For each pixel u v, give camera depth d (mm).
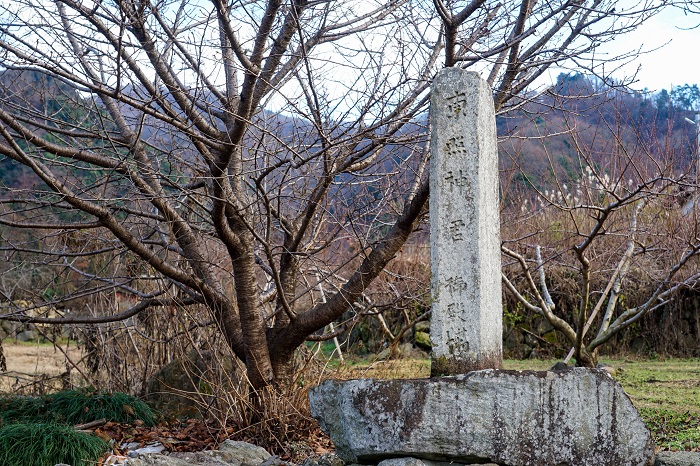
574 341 7930
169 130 6945
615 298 8406
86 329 9203
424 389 4125
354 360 11062
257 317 7301
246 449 6234
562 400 4074
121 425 7359
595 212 9859
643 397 8398
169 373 8219
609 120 10484
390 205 7965
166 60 7398
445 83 4594
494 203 4691
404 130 7840
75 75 5949
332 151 7246
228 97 7008
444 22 6309
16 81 7941
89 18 6039
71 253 7375
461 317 4418
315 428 7078
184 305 8047
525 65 7012
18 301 9688
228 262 9570
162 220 7160
